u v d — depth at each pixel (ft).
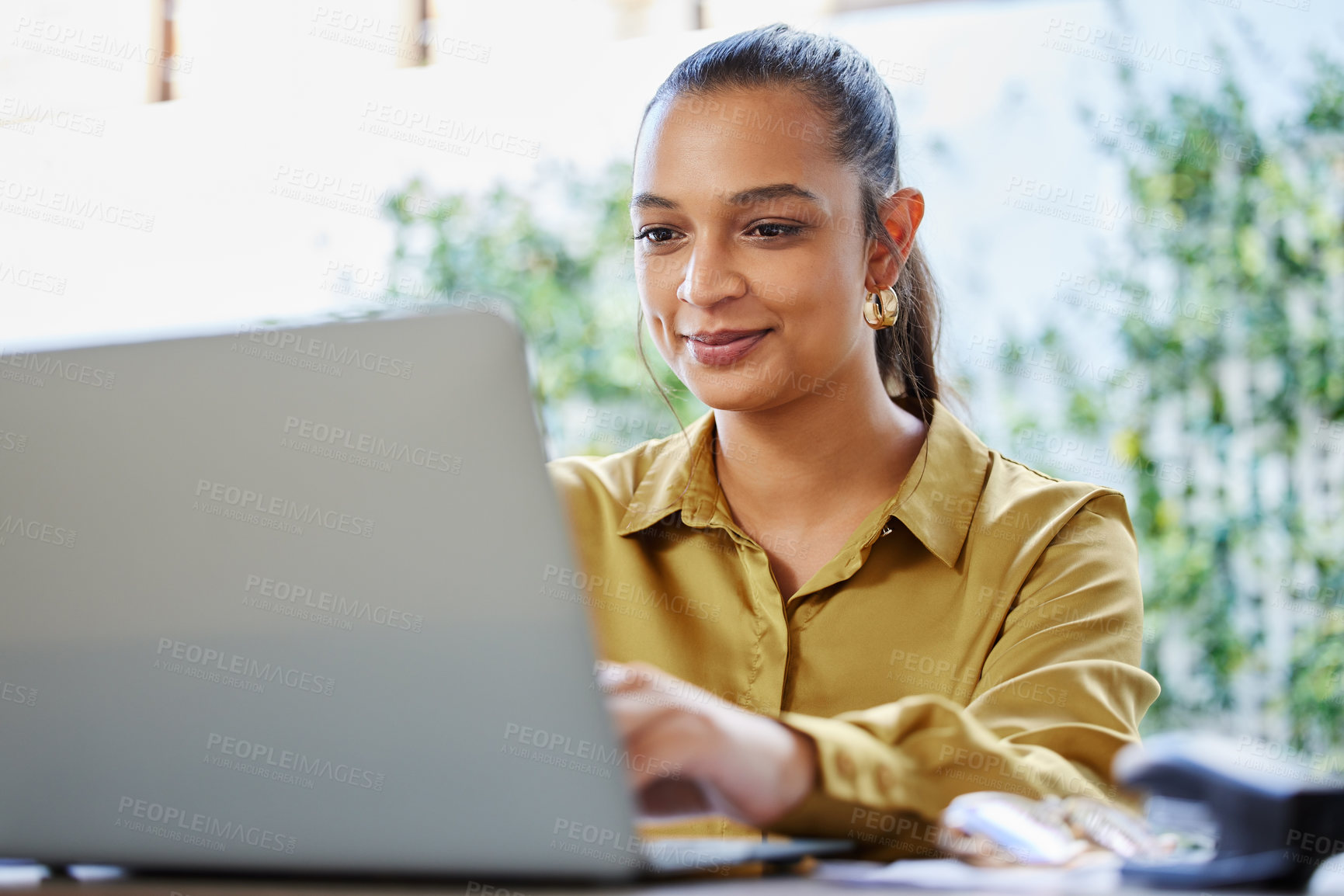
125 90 8.84
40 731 1.87
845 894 1.69
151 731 1.83
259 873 1.85
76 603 1.84
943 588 3.79
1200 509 8.11
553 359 8.83
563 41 8.59
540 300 8.85
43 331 8.89
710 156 3.66
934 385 4.41
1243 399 8.07
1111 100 8.07
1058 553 3.82
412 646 1.75
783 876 1.93
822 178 3.71
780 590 3.97
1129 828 2.18
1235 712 8.14
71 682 1.85
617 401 8.80
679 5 8.18
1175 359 8.07
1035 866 2.03
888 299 4.06
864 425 3.96
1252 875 1.68
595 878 1.73
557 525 1.72
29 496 1.83
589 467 4.29
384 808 1.78
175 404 1.77
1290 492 8.05
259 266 8.93
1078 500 3.96
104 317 8.93
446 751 1.75
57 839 1.89
